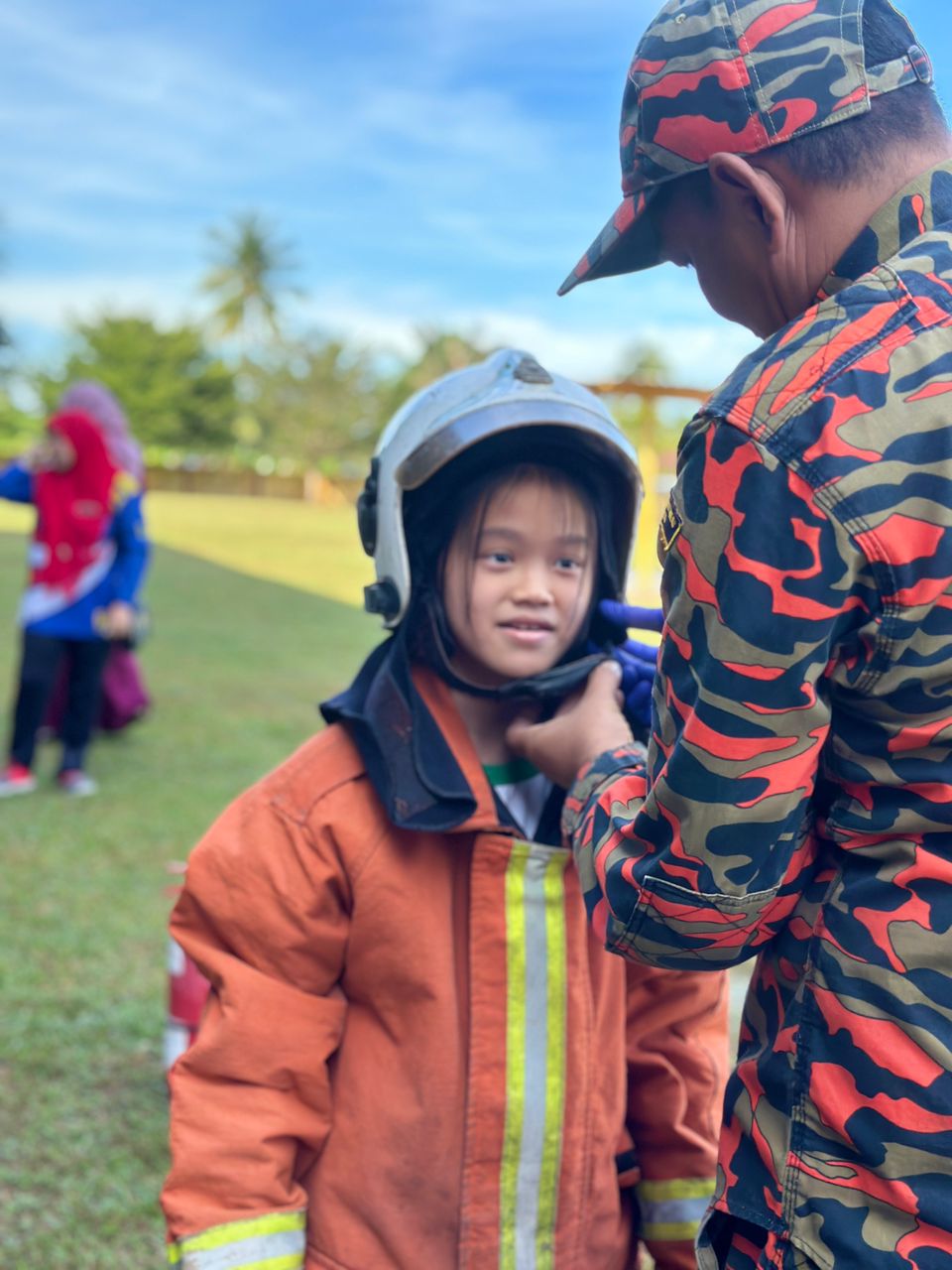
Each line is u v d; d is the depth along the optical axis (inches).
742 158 39.3
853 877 39.8
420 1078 50.8
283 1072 50.6
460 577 53.4
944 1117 37.6
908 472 36.2
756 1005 43.2
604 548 55.6
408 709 52.1
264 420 2546.8
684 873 38.8
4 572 581.9
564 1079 51.6
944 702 37.3
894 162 38.9
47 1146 102.7
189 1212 49.0
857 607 37.1
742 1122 42.3
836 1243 38.6
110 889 161.8
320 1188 51.6
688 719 37.9
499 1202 50.8
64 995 130.2
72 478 204.5
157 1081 113.7
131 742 247.6
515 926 51.2
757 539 36.4
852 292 38.2
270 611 484.7
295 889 51.0
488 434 51.3
